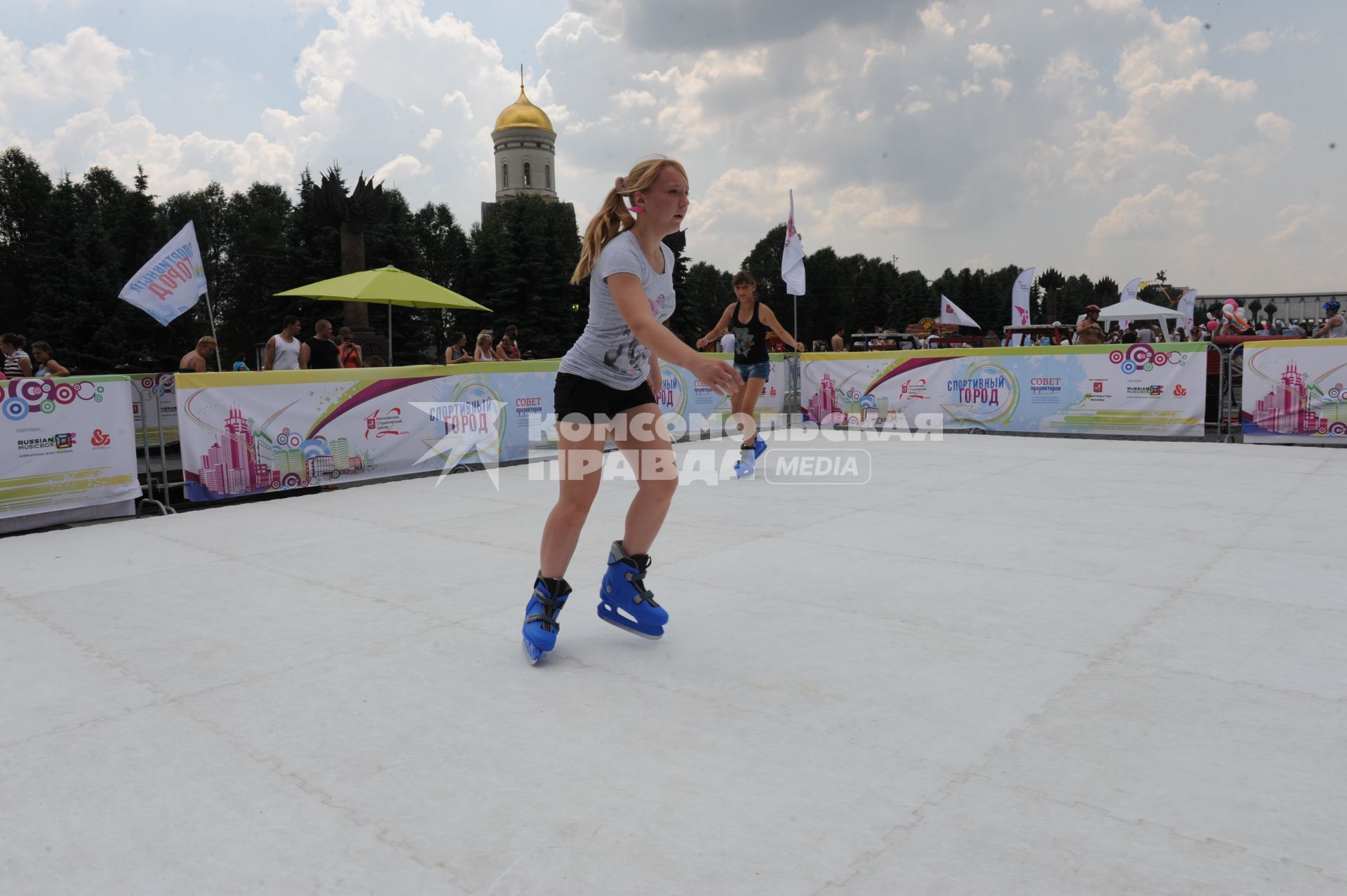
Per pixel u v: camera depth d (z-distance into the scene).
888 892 1.47
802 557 4.07
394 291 11.62
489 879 1.54
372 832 1.71
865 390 11.36
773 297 79.62
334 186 20.53
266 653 2.83
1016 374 10.19
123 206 46.16
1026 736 2.10
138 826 1.75
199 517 5.67
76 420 5.61
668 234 2.68
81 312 39.62
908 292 91.50
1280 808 1.74
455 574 3.88
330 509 5.86
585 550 4.36
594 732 2.17
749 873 1.54
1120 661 2.61
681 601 3.37
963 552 4.10
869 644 2.81
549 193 98.12
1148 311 24.62
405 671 2.63
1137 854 1.58
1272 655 2.63
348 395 7.00
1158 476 6.53
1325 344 8.43
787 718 2.23
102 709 2.38
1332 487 5.85
